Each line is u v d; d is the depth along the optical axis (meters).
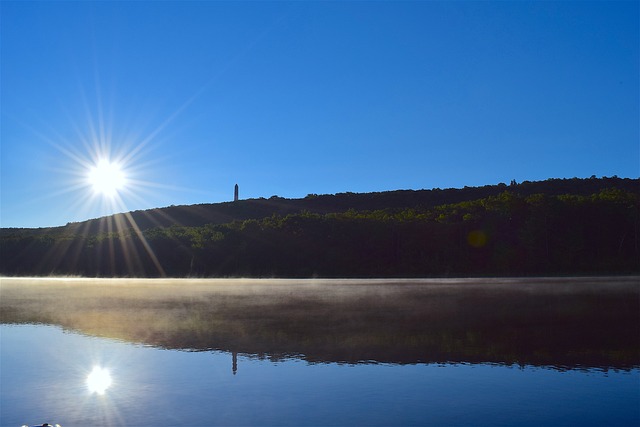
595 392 12.93
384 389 13.25
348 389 13.27
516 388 13.27
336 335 20.47
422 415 11.45
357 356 16.84
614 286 44.28
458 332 21.03
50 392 13.20
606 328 21.78
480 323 23.27
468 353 17.20
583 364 15.65
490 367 15.38
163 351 17.66
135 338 20.03
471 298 34.53
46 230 120.25
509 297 34.94
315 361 16.19
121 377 14.48
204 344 18.80
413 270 71.94
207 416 11.48
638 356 16.64
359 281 57.56
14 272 88.19
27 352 17.61
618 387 13.31
